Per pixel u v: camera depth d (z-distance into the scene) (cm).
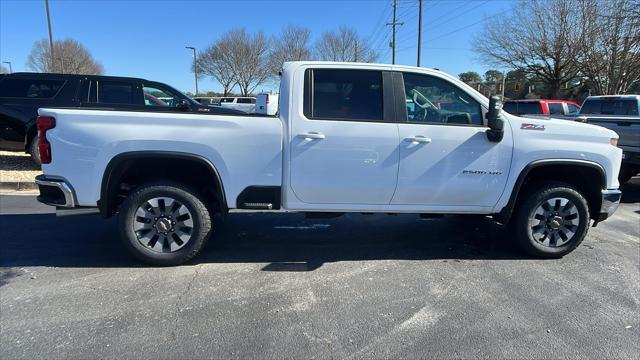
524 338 322
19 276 415
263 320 341
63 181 417
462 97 456
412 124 443
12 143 910
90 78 910
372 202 453
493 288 407
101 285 398
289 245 520
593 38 2686
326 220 629
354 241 539
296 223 613
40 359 286
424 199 456
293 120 430
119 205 454
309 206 448
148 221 434
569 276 438
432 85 454
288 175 434
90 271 429
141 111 423
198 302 369
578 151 459
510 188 459
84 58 6662
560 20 3103
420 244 532
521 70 3506
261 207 440
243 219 629
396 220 637
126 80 920
